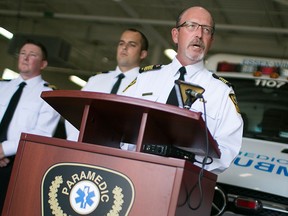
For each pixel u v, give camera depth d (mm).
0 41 18203
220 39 14828
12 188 2500
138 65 5578
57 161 2418
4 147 4852
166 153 2488
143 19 14062
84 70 19312
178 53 3375
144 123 2443
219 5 12570
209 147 2707
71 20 15492
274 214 4832
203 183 2572
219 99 3232
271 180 4953
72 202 2350
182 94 2666
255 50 14570
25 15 15383
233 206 4949
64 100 2596
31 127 5141
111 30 16047
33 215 2426
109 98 2367
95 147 2350
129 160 2289
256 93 6531
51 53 13859
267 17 12781
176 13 13578
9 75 18094
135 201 2250
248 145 5734
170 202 2205
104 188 2307
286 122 6199
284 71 6605
